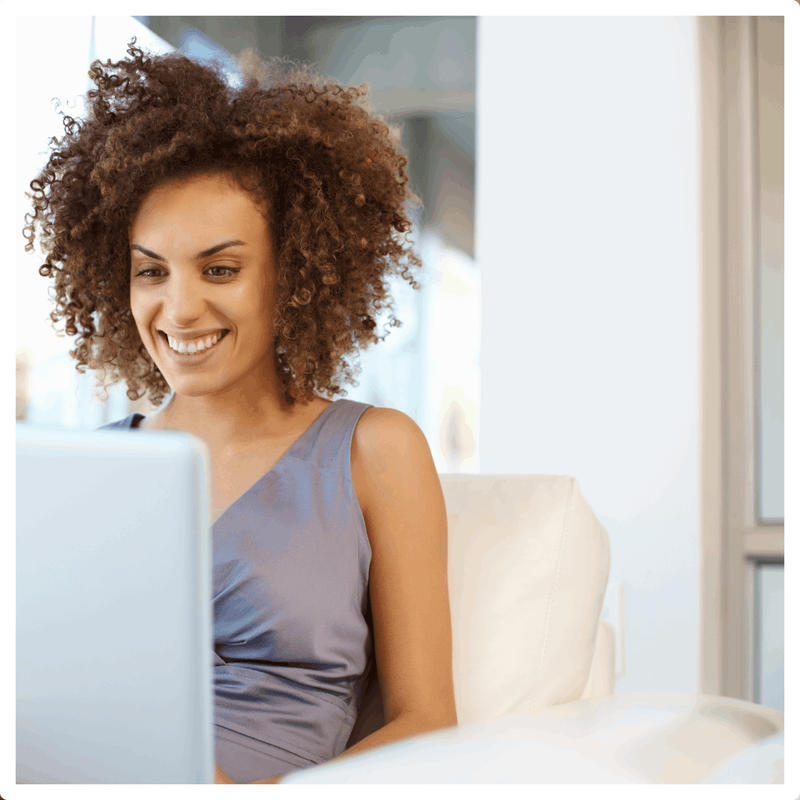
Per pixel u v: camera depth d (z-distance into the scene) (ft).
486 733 2.83
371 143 4.11
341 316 3.89
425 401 16.93
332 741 3.27
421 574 3.37
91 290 4.11
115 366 4.43
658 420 7.98
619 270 8.14
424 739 2.84
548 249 8.39
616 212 8.17
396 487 3.43
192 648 1.97
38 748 2.11
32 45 7.85
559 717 2.97
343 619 3.29
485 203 8.63
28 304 7.96
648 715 2.97
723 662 8.13
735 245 8.23
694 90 7.97
